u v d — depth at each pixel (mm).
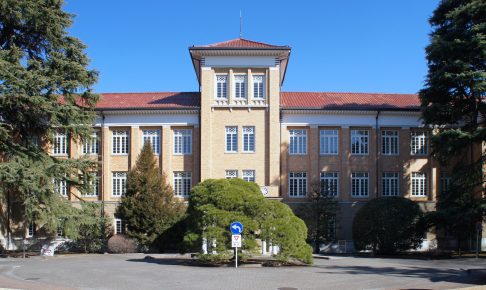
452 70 36656
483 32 35875
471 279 22578
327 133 45969
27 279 21594
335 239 43719
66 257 35438
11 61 33938
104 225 42469
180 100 47062
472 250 42719
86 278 21969
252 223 26844
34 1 35031
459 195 38344
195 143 44531
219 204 27359
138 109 44625
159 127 45156
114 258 34125
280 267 27078
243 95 43656
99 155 45312
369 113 45812
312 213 41188
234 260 28406
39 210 34375
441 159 38719
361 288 19219
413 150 46531
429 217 37469
